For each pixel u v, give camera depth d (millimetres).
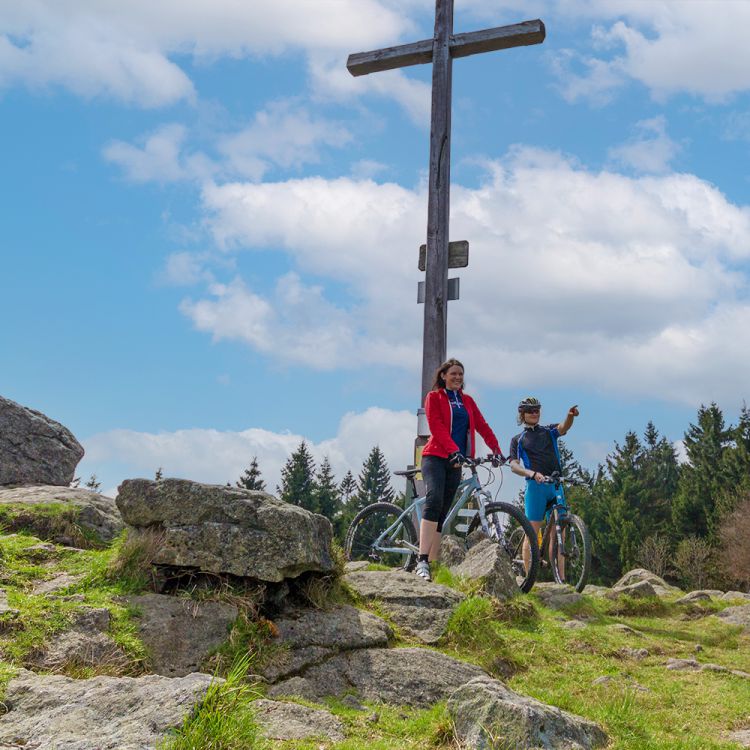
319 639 5012
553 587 8352
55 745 2920
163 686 3377
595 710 4703
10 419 8266
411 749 3602
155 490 5410
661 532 51250
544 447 8750
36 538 6078
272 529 5238
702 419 57750
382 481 69750
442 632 5824
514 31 10352
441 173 10438
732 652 7191
